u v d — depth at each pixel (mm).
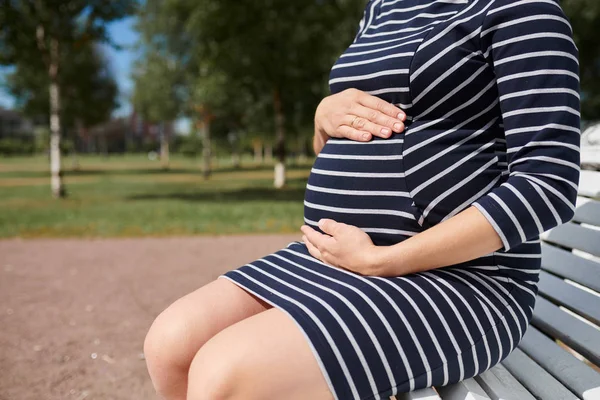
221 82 19109
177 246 6863
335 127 1625
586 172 1945
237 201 13328
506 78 1288
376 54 1545
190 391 1208
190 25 16375
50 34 14109
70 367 3092
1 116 83812
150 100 30156
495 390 1301
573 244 1816
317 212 1642
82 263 5852
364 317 1216
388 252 1325
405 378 1217
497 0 1308
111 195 15523
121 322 3857
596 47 11031
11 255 6336
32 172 30859
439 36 1382
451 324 1266
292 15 16281
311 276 1423
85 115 33125
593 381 1358
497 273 1396
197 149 66688
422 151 1412
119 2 14047
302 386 1159
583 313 1617
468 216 1256
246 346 1170
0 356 3254
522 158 1254
